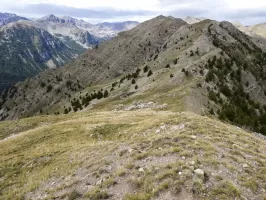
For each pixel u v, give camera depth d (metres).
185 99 85.31
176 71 134.75
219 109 88.81
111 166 23.44
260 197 17.05
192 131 29.59
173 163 20.23
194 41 196.75
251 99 129.12
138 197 17.30
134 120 50.66
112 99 137.88
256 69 173.62
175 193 16.98
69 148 34.62
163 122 37.47
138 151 24.53
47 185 24.59
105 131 43.59
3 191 26.20
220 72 136.25
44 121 69.12
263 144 31.73
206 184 17.69
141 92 128.38
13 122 70.75
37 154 34.44
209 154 22.31
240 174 19.64
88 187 21.00
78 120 57.94
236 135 31.48
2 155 38.53
